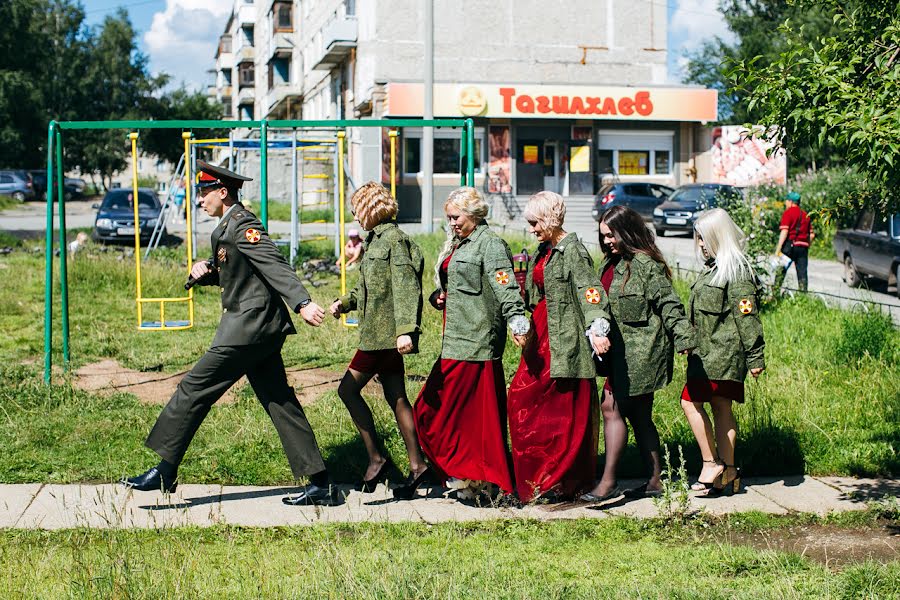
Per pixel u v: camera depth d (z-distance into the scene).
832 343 9.42
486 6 36.75
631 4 38.03
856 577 4.21
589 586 4.14
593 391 5.52
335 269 16.78
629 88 35.84
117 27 65.44
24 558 4.32
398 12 35.84
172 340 10.81
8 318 12.10
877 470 6.38
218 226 5.38
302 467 5.47
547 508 5.52
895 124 4.57
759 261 12.41
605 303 5.37
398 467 6.15
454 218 5.41
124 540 4.59
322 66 41.69
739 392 5.70
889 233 15.70
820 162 36.31
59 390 7.74
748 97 5.36
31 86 55.75
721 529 5.23
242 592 3.95
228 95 78.00
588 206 35.03
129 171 85.31
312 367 9.34
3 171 44.88
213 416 7.05
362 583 3.99
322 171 35.78
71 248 18.50
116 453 6.32
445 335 5.46
